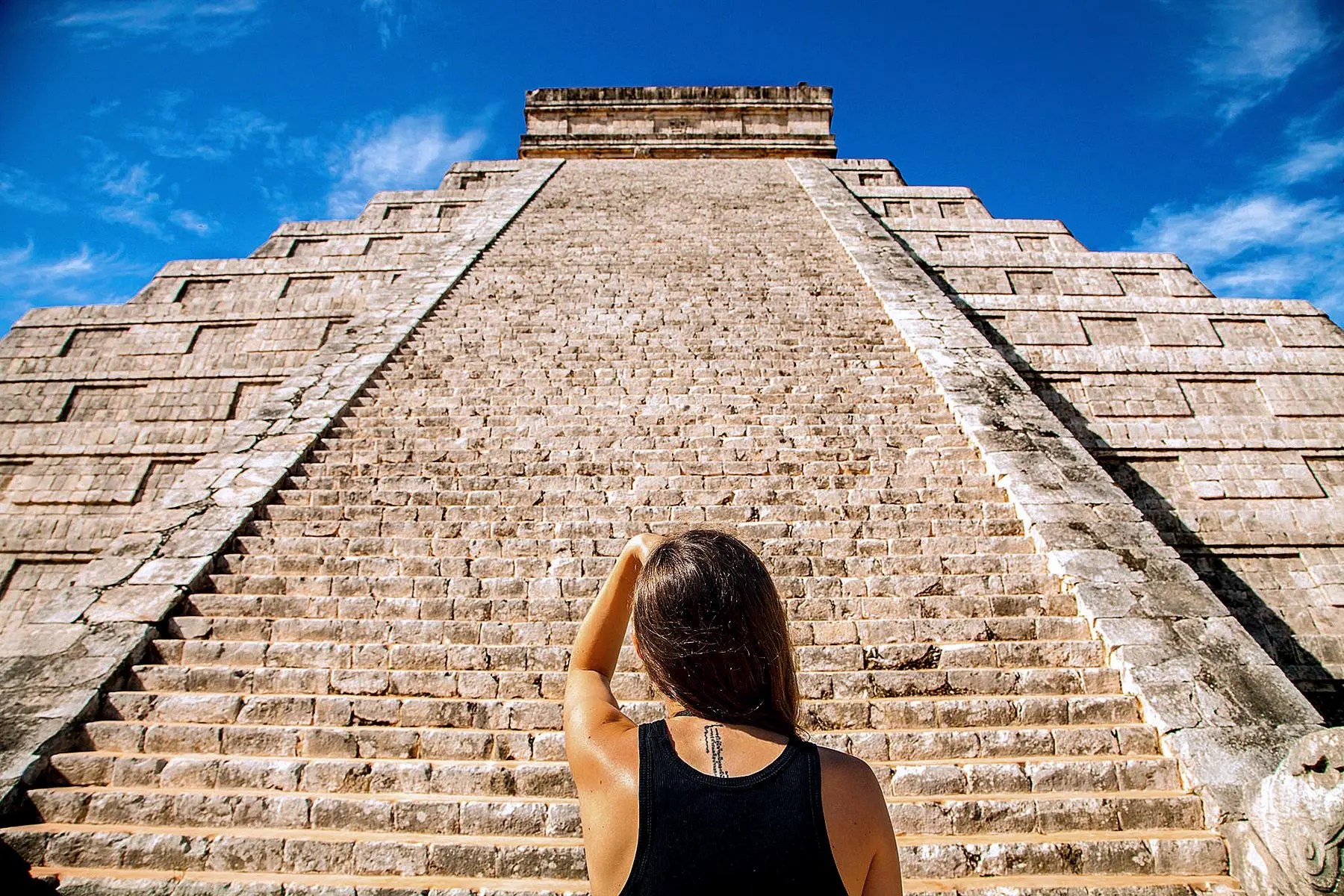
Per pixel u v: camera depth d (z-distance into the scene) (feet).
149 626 19.13
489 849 13.98
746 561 5.71
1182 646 18.51
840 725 17.10
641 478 26.68
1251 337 49.06
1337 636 35.09
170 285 54.13
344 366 33.83
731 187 65.10
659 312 40.09
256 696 17.44
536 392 32.45
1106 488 24.90
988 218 63.52
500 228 52.95
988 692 17.98
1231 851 13.92
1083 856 14.02
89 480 42.55
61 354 49.55
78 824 14.83
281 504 25.27
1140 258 55.52
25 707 16.70
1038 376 46.24
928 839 14.40
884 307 39.88
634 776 4.90
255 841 14.15
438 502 25.41
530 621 20.16
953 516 24.59
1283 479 41.14
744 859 4.41
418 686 17.98
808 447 28.53
